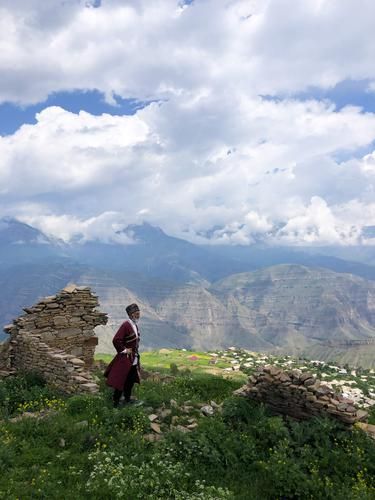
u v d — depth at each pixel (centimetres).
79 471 896
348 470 1017
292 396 1252
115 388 1293
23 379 1789
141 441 1052
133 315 1359
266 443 1109
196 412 1338
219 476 977
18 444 1001
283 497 934
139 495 824
